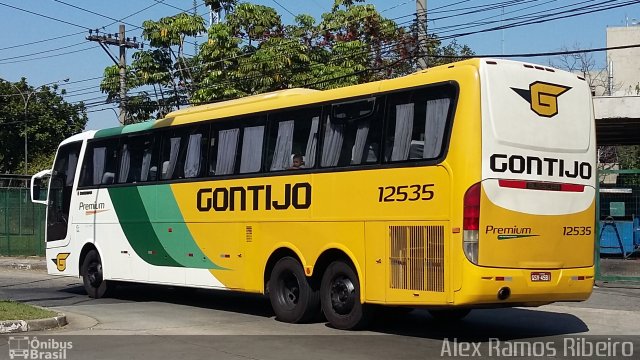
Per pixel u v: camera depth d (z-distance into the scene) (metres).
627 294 15.26
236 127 13.30
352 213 10.91
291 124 12.23
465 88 9.61
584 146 10.39
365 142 10.88
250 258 12.70
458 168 9.47
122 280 15.73
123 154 16.00
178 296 16.98
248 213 12.78
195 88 27.39
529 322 12.29
